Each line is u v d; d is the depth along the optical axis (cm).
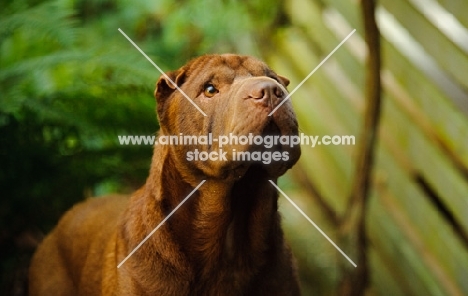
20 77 370
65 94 368
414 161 391
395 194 419
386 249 438
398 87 412
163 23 536
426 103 371
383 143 427
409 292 413
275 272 257
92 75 398
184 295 251
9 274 373
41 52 409
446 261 365
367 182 359
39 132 360
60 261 328
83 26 517
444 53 347
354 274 372
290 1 557
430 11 362
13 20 383
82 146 374
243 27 544
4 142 355
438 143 365
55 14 388
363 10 328
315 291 455
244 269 253
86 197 386
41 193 369
